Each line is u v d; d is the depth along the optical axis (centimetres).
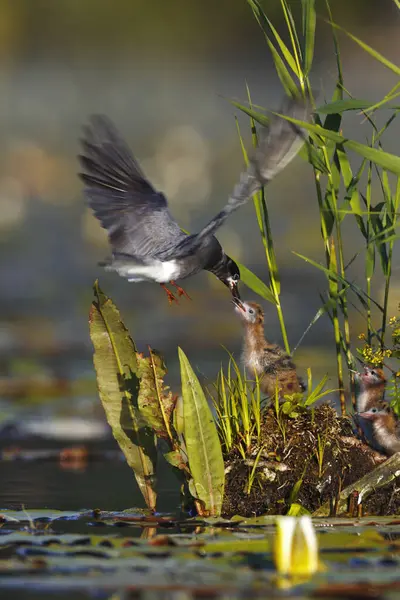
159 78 6344
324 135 1059
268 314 2639
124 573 834
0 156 4991
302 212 4000
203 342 2348
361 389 1150
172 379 1934
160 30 6725
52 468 1392
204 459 1074
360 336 1167
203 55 6669
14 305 2900
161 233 1044
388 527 995
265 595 777
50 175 4847
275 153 984
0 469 1387
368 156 1071
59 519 1060
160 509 1123
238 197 980
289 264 3238
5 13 6719
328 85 4775
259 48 6594
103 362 1124
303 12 1183
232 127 5416
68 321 2708
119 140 1062
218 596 779
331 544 920
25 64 6719
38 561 867
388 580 807
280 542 833
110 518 1063
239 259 3272
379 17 5916
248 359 1203
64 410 1808
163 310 2823
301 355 2075
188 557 877
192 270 1096
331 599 770
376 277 2909
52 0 6775
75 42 6769
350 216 3672
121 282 3266
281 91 5819
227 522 1015
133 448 1121
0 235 3972
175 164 4900
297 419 1123
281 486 1091
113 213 1049
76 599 794
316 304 2744
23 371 2119
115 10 6750
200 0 6669
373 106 1105
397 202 1188
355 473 1102
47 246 3803
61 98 6038
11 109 5803
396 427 1112
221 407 1151
